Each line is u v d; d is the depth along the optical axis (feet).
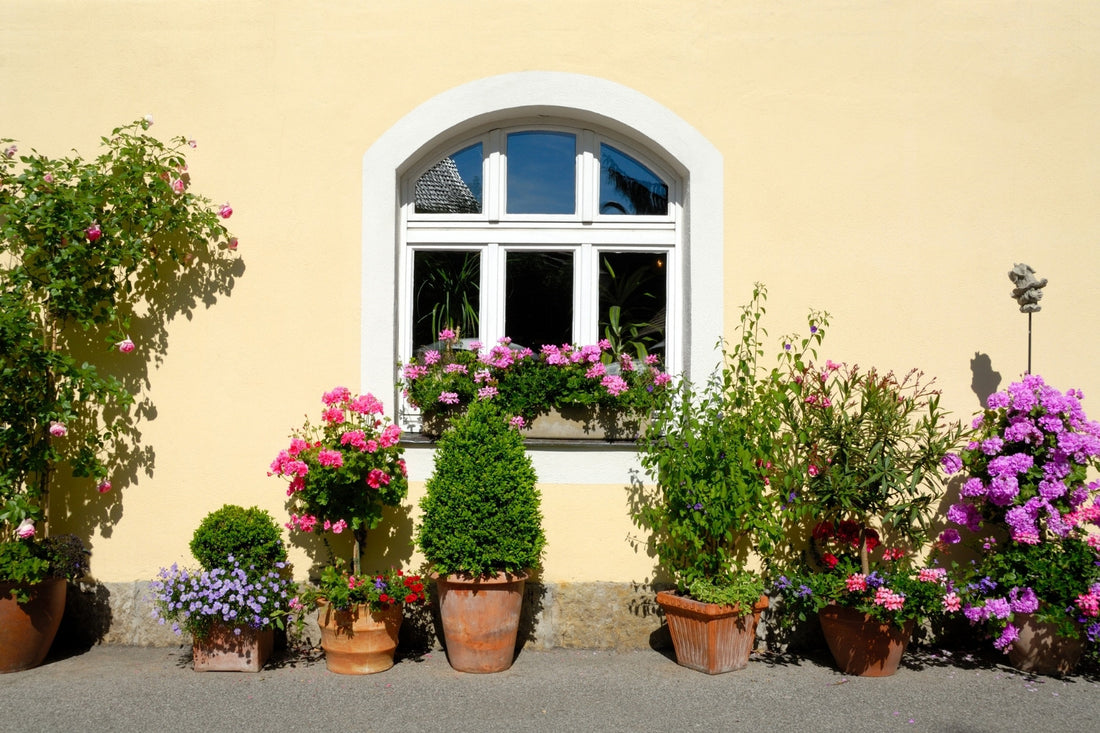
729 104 17.17
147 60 17.31
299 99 17.21
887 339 17.06
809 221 17.12
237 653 15.40
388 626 15.35
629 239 17.74
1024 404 15.51
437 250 17.89
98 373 17.20
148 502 17.08
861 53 17.20
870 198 17.13
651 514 16.15
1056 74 17.19
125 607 17.01
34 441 16.78
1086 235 17.13
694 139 17.15
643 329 17.74
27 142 17.29
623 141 17.88
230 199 17.19
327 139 17.19
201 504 17.06
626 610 16.84
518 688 14.69
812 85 17.20
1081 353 17.07
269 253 17.15
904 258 17.12
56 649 16.79
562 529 16.83
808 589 15.20
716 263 17.06
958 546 16.97
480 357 17.22
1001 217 17.16
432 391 16.72
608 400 16.78
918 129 17.19
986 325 17.10
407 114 17.19
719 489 15.12
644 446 16.20
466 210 17.90
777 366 16.99
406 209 17.79
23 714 13.53
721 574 15.52
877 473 15.52
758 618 16.12
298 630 16.66
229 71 17.28
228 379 17.11
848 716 13.60
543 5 17.21
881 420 15.74
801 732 13.01
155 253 17.04
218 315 17.15
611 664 15.94
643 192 17.88
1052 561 15.31
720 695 14.42
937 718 13.55
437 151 17.88
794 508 16.03
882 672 15.33
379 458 15.51
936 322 17.10
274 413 17.04
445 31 17.22
